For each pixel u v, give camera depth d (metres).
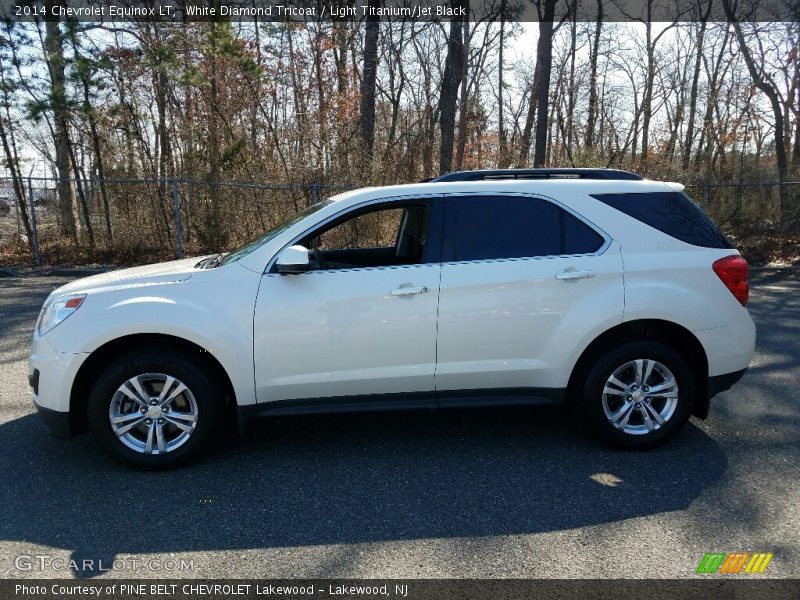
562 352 3.73
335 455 3.86
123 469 3.63
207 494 3.33
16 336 6.68
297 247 3.55
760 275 11.60
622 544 2.82
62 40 12.36
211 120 14.07
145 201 13.03
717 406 4.68
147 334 3.58
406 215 4.67
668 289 3.74
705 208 13.00
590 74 25.11
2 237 13.30
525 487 3.40
